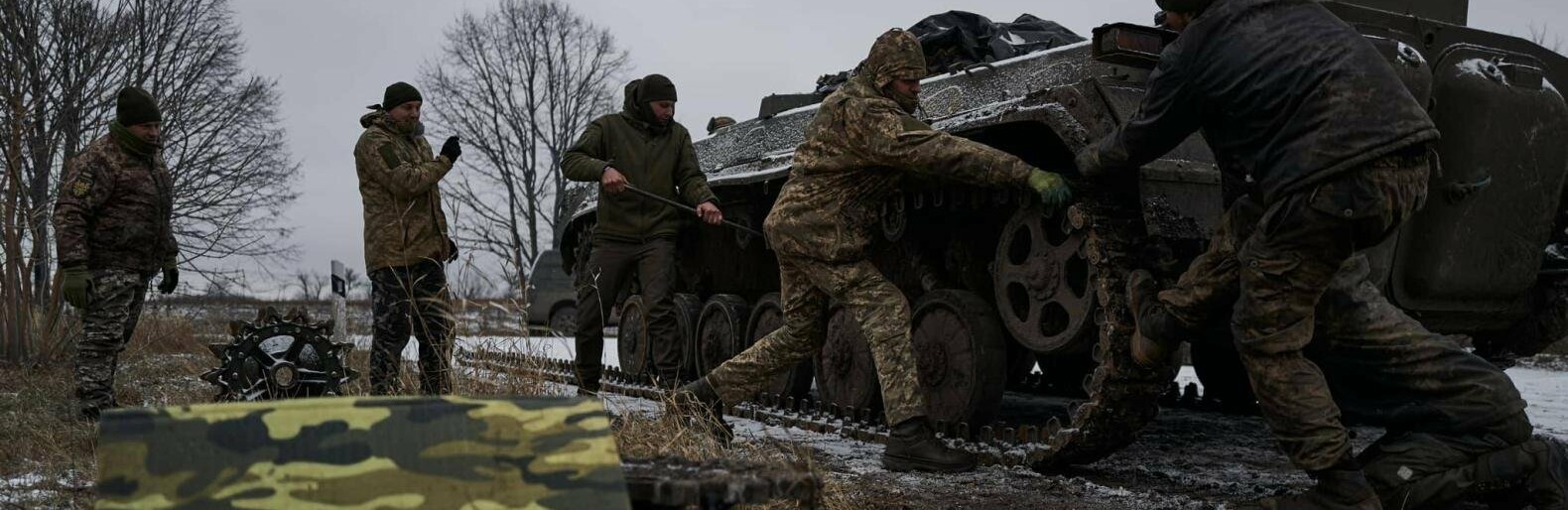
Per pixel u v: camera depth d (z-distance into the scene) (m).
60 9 10.35
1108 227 4.96
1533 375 11.71
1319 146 3.72
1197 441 6.50
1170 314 4.37
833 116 5.14
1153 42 4.87
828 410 6.98
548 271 20.39
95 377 6.13
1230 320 4.70
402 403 2.21
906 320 5.21
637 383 9.23
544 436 2.22
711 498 2.37
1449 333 6.04
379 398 2.22
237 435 2.09
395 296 6.34
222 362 6.10
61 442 5.22
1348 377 4.30
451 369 5.78
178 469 2.02
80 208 6.09
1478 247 5.43
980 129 5.48
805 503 2.52
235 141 13.75
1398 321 4.14
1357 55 3.78
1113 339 4.78
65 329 9.05
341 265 9.65
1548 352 14.38
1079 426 4.94
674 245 7.39
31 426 5.60
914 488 4.77
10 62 9.48
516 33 28.28
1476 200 5.36
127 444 2.03
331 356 6.26
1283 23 3.89
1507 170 5.37
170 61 12.47
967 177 4.82
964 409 5.95
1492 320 6.04
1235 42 3.92
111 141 6.29
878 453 5.80
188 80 12.75
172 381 7.67
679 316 9.18
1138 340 4.54
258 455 2.07
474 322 6.42
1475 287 5.49
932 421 6.17
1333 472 3.97
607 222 7.33
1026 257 5.83
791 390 7.54
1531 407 8.43
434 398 2.24
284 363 6.06
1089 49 5.53
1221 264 4.21
